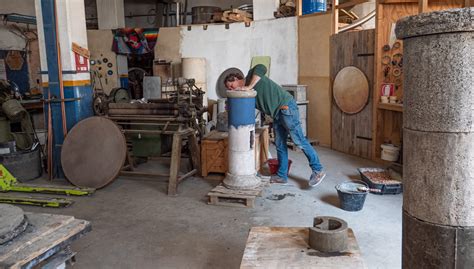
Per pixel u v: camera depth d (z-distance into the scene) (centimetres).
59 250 211
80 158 439
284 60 682
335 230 192
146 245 295
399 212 343
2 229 200
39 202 383
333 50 585
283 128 417
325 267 178
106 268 263
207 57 766
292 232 214
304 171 481
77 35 470
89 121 448
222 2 1047
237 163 382
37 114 733
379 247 279
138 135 480
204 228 322
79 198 404
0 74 773
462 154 132
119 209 371
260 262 183
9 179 435
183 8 1066
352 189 359
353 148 564
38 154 492
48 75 468
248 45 724
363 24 665
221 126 487
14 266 179
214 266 262
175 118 438
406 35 140
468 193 133
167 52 795
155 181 458
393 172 411
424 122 137
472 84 127
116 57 826
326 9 644
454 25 125
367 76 526
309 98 647
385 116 515
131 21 1124
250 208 361
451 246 138
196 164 471
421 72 136
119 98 634
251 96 373
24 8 820
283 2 711
